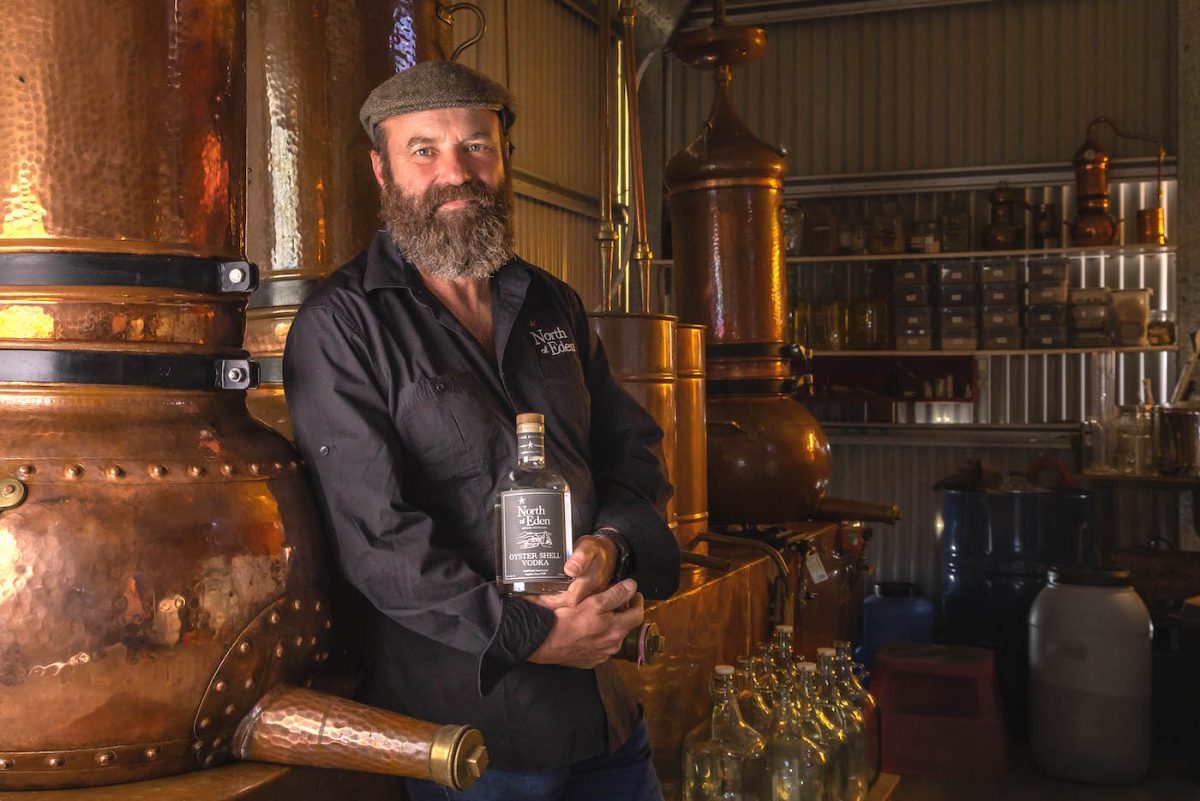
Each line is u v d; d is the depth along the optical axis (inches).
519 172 227.9
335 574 59.0
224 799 49.1
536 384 64.7
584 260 259.3
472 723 59.4
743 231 152.1
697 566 116.7
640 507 66.4
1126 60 252.8
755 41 153.6
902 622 199.5
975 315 244.2
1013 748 175.3
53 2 50.9
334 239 83.6
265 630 52.7
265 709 53.4
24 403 51.3
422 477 59.5
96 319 51.6
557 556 56.8
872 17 269.9
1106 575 159.8
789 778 95.6
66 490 48.7
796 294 269.6
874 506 163.2
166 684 49.5
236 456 54.3
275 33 82.9
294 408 58.4
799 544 136.0
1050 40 257.8
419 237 60.1
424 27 87.7
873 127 270.4
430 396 58.9
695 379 124.5
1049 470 252.1
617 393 73.2
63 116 51.3
